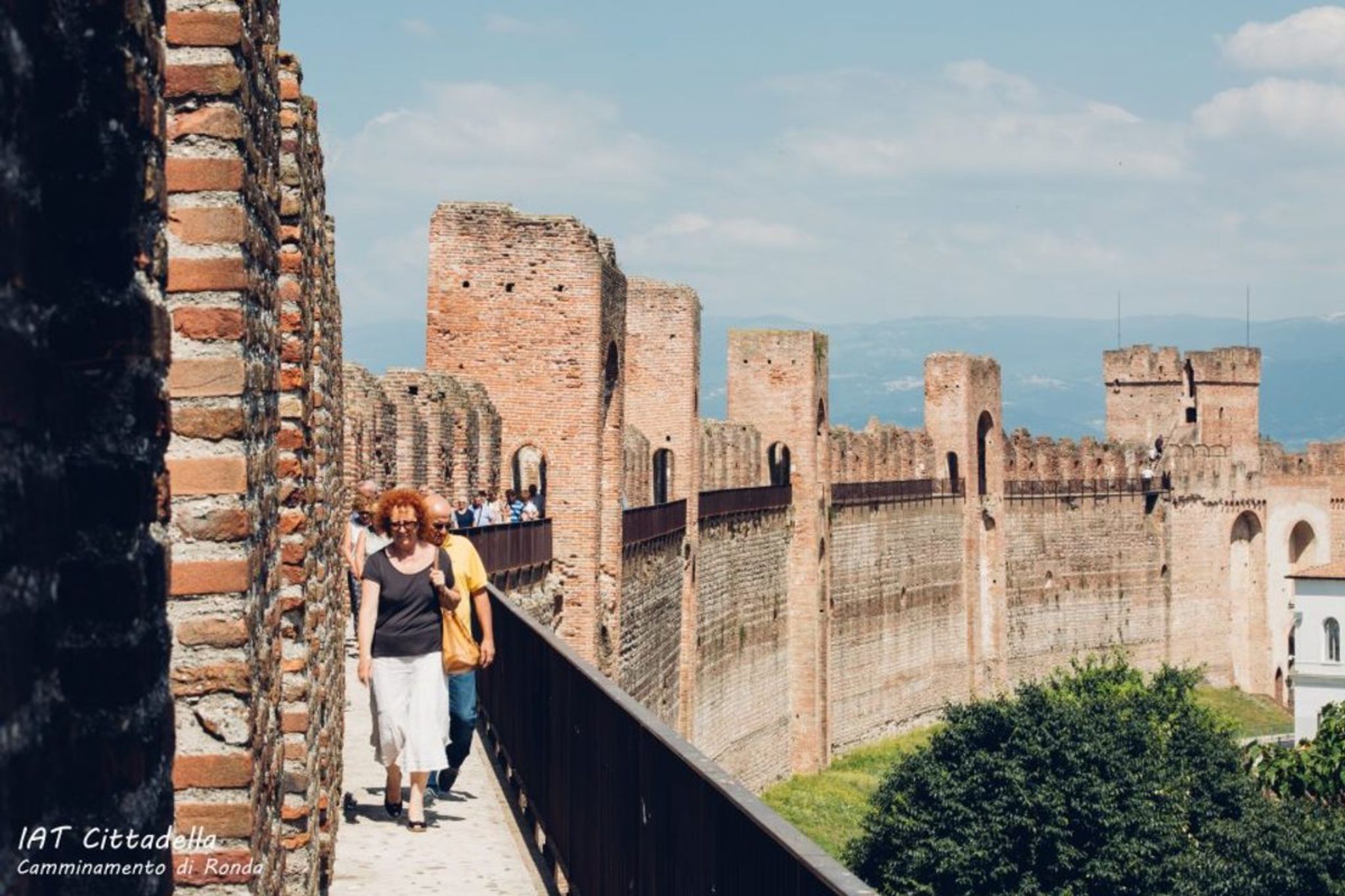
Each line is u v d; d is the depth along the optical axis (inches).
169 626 195.8
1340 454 4111.7
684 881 354.9
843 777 2689.5
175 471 231.0
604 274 1585.9
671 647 2015.3
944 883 2043.6
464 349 1560.0
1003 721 2101.4
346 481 978.7
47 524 160.7
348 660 1092.5
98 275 169.0
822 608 2701.8
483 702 882.1
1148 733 2182.6
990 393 3427.7
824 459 2723.9
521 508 1540.4
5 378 145.9
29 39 152.9
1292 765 2214.6
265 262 261.9
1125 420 4224.9
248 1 238.5
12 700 148.9
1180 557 3961.6
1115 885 1978.3
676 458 2123.5
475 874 532.7
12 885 147.8
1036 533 3563.0
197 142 229.8
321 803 464.4
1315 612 3481.8
